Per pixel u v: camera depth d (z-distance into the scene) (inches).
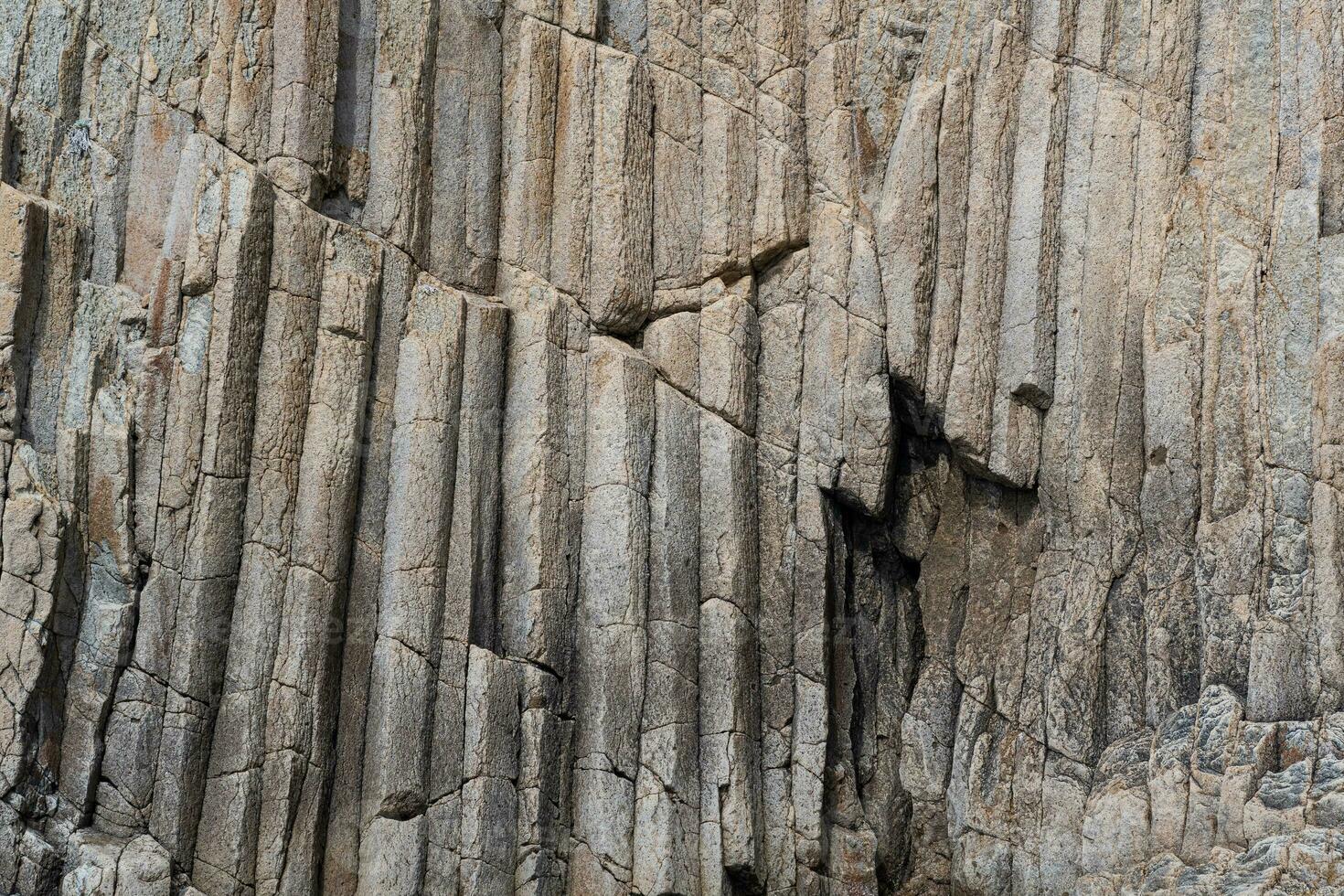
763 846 2123.5
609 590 2110.0
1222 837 1914.4
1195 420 2092.8
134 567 1941.4
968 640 2223.2
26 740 1860.2
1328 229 2038.6
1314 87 2075.5
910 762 2226.9
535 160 2212.1
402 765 1974.7
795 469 2219.5
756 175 2261.3
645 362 2181.3
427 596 2025.1
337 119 2117.4
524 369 2144.4
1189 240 2133.4
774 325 2251.5
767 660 2182.6
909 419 2261.3
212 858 1904.5
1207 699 1991.9
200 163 2025.1
